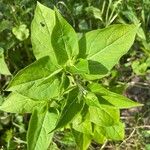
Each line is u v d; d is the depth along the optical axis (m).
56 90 0.28
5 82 0.46
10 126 0.45
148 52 0.46
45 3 0.47
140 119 0.47
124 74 0.48
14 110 0.31
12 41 0.44
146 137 0.45
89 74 0.27
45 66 0.27
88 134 0.32
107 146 0.45
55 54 0.27
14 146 0.44
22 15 0.45
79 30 0.47
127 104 0.28
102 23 0.47
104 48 0.27
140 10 0.48
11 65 0.46
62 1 0.48
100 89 0.28
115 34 0.27
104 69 0.28
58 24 0.26
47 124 0.31
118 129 0.32
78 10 0.47
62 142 0.42
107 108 0.29
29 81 0.27
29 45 0.46
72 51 0.27
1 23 0.42
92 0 0.48
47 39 0.29
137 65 0.46
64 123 0.27
